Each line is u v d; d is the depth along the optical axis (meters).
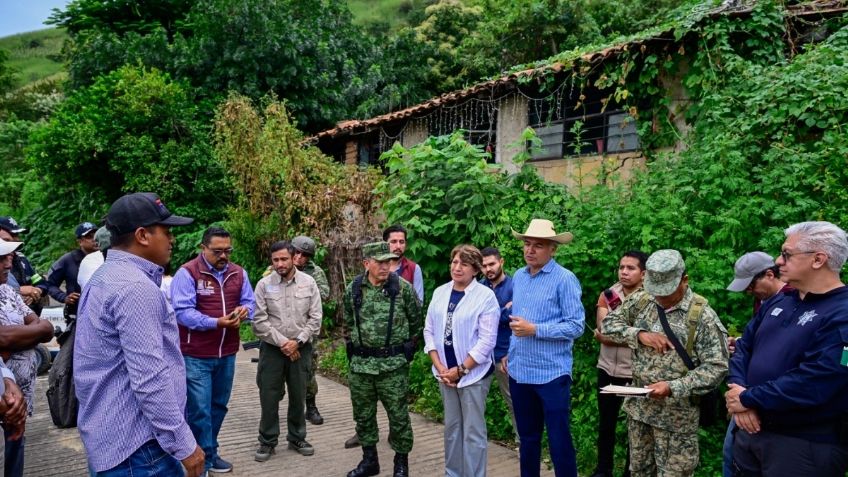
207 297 4.33
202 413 4.27
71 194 17.36
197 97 15.23
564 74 8.27
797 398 2.50
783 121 5.06
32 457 4.75
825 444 2.54
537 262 4.02
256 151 10.97
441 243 6.36
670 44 7.09
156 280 2.56
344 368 7.79
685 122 7.10
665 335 3.34
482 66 17.55
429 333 4.30
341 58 17.34
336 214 9.78
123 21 18.06
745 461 2.87
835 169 4.54
